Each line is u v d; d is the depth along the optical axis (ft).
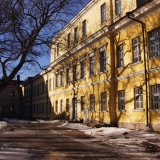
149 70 60.95
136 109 65.62
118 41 75.36
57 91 133.90
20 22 66.85
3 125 92.38
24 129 77.97
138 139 48.65
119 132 60.13
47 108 153.48
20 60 68.54
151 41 62.08
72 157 32.63
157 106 59.16
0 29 65.82
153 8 59.41
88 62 93.71
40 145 43.24
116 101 75.46
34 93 189.06
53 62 135.03
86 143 45.52
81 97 100.78
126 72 70.74
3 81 67.72
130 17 65.92
